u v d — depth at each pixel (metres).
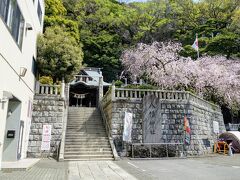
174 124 17.03
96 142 15.66
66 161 13.41
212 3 44.78
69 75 18.58
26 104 13.67
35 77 16.67
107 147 15.38
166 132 16.78
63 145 14.80
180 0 48.22
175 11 46.88
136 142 16.20
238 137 20.89
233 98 27.67
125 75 39.28
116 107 16.58
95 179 8.45
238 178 8.84
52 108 15.88
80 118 19.23
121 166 11.80
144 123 16.14
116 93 17.30
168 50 28.67
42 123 15.51
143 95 17.33
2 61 8.86
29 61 14.18
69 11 46.53
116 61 41.22
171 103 17.41
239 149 20.48
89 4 49.72
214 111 23.73
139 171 10.31
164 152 16.23
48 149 14.90
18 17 11.05
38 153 14.90
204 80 25.78
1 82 8.88
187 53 36.88
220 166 12.16
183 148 16.72
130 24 46.53
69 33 26.92
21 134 12.82
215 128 22.36
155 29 43.94
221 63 30.88
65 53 17.86
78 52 19.02
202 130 19.38
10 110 12.19
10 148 12.01
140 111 16.83
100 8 50.34
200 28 41.62
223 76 26.81
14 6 10.22
